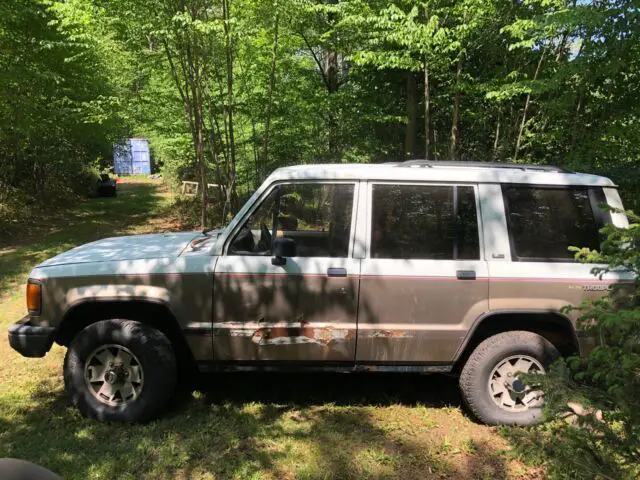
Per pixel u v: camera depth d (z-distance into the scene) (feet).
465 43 29.81
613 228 8.11
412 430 11.49
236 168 42.45
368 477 9.73
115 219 49.14
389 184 11.76
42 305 11.48
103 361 11.53
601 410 7.38
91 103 40.24
